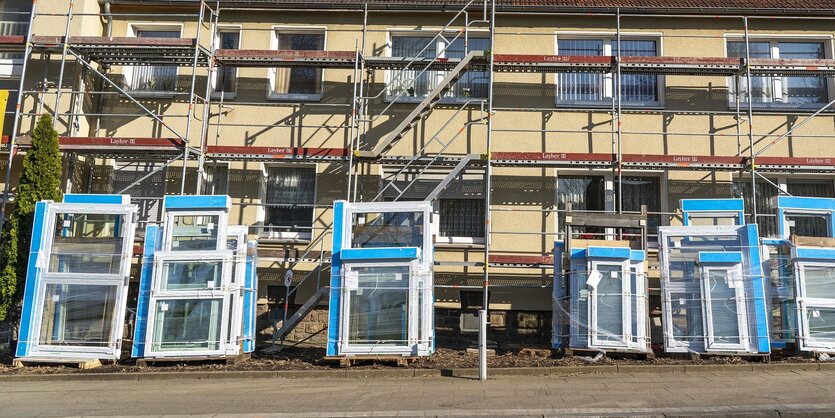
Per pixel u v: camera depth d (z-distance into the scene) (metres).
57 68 13.73
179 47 13.17
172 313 10.44
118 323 10.49
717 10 13.71
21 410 7.80
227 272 10.50
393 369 9.77
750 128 12.59
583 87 14.14
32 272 10.65
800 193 13.75
